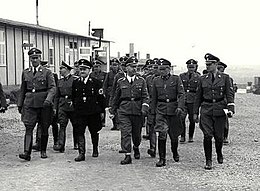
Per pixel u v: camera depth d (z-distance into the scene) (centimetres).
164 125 955
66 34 3553
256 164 959
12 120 1758
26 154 999
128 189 760
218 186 775
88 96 1017
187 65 1253
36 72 1016
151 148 1047
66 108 1102
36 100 1009
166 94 959
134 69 991
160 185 786
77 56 3941
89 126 1039
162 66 962
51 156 1055
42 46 3150
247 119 1891
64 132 1112
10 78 2661
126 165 955
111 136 1370
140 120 994
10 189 765
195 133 1464
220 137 949
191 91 1245
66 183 803
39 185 790
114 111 1012
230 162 980
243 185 780
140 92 987
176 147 991
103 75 1557
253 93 4228
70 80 1102
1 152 1114
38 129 1131
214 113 923
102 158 1034
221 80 927
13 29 2695
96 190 756
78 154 1080
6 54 2606
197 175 859
